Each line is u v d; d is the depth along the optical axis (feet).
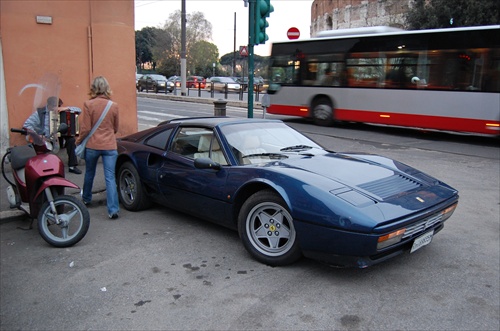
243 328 10.41
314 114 52.44
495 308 11.41
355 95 47.98
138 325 10.55
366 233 11.39
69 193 21.35
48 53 26.63
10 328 10.50
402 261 14.26
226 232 16.79
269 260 13.61
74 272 13.50
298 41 53.11
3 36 24.98
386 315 11.00
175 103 87.25
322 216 11.99
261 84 127.34
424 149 37.19
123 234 16.69
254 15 28.86
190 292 12.16
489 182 25.98
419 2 103.81
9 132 25.50
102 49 28.45
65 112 24.52
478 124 39.04
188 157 16.78
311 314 11.00
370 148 37.60
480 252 15.17
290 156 15.70
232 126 16.81
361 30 47.55
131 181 19.42
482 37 38.32
